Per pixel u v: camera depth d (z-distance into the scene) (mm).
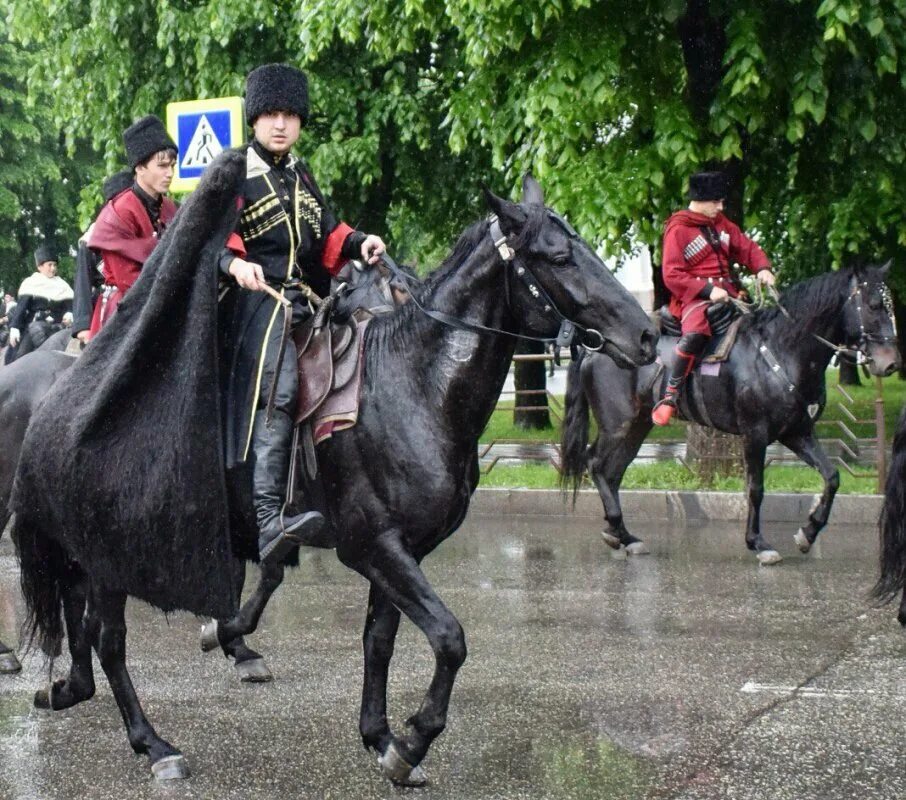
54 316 15828
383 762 6152
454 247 6336
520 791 6074
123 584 6293
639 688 7828
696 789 6023
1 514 8891
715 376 12391
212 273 5973
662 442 20797
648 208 14688
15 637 9688
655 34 14914
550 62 14172
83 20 20609
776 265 20578
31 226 33000
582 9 14172
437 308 6227
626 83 14609
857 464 16531
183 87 19891
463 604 10422
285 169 6512
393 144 20156
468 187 20781
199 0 19641
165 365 6137
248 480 6246
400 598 6059
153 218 7871
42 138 31016
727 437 15680
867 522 14312
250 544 6500
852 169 15211
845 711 7238
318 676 8375
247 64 19391
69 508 6355
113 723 7434
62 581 7227
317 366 6258
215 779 6398
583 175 14234
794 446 12281
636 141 14961
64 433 6379
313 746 6895
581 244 6035
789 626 9391
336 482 6207
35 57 21656
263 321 6184
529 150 14852
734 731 6918
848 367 28656
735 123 14148
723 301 12266
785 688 7750
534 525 14828
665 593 10695
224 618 6141
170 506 6070
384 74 19703
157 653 9125
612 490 12945
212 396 6012
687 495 15047
